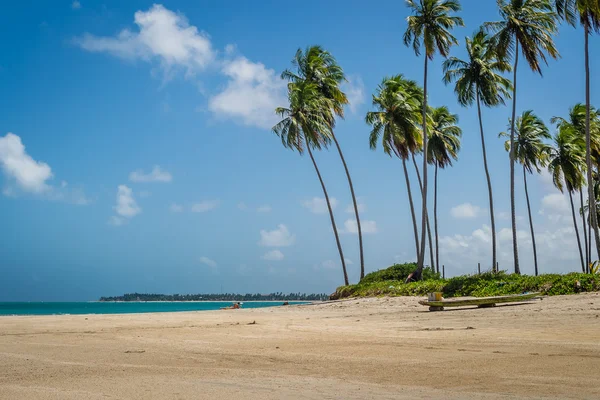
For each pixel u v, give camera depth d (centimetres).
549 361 815
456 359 855
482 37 3797
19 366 827
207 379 714
